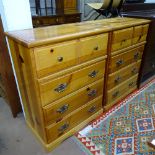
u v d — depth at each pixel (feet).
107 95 5.27
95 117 5.18
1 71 4.56
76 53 3.59
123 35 4.60
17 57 3.59
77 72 3.82
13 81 4.82
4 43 4.23
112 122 5.08
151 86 6.95
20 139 4.57
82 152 4.17
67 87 3.77
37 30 3.78
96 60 4.14
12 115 5.46
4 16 3.81
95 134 4.67
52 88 3.48
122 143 4.39
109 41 4.27
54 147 4.27
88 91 4.42
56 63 3.31
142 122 5.07
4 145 4.39
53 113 3.79
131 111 5.53
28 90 3.79
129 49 5.15
